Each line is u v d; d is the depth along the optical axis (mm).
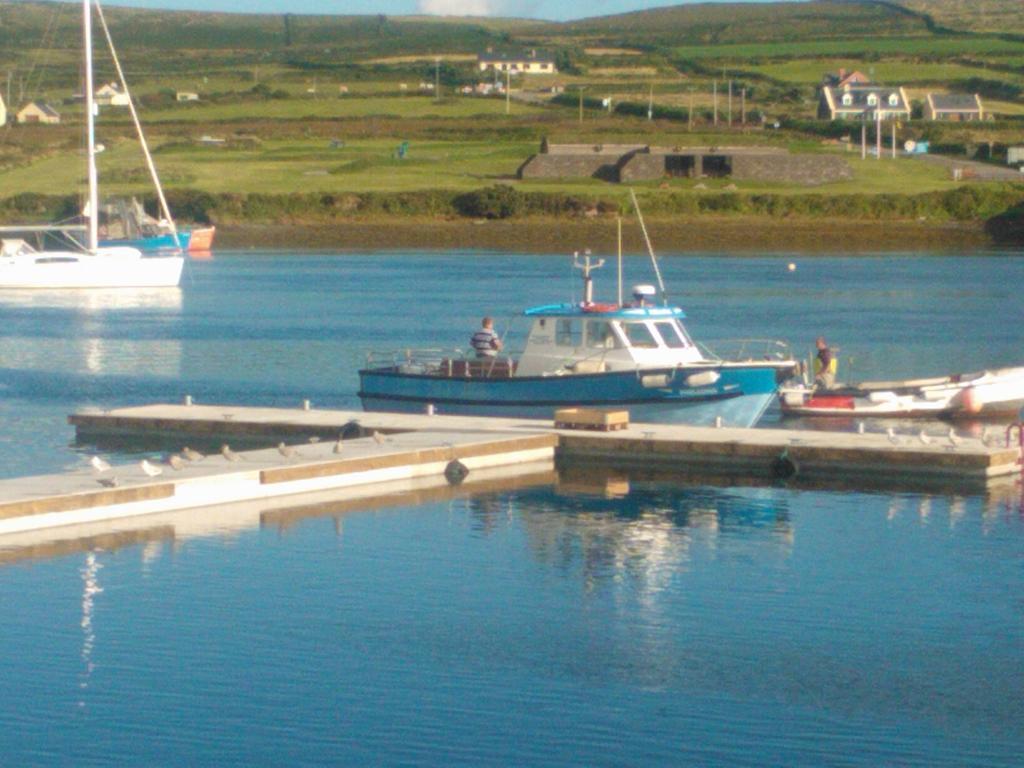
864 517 38094
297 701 26125
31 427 51500
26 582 32062
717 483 42000
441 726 25203
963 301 100312
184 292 108438
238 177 176500
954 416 54656
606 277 120625
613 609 30938
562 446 44938
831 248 149500
